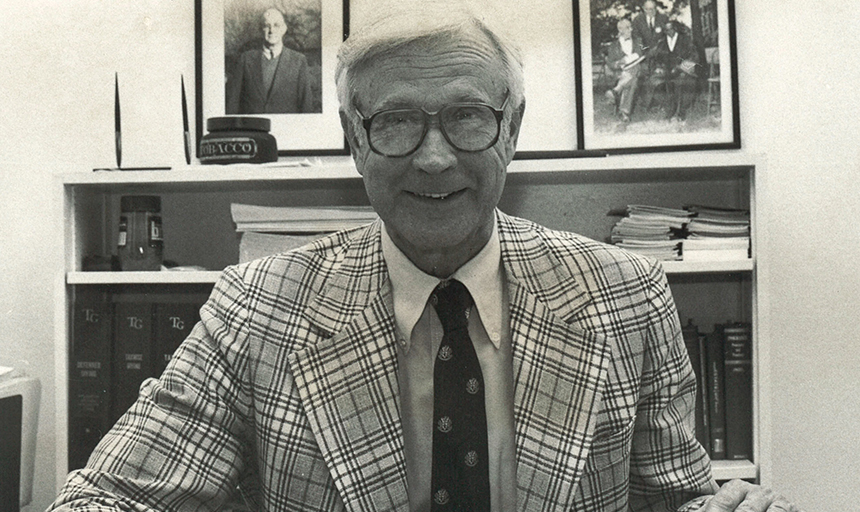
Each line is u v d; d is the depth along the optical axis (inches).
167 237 80.4
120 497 33.9
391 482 34.6
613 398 36.1
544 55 79.6
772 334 78.7
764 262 67.9
